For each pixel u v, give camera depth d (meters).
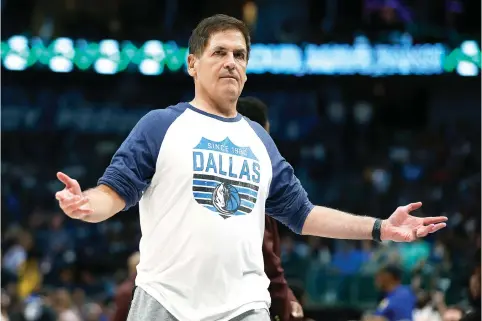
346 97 38.62
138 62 33.50
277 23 35.72
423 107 38.69
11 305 18.25
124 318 10.27
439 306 14.77
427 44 33.06
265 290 5.98
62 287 24.33
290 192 6.45
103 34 33.66
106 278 25.78
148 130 5.93
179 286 5.73
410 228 6.22
